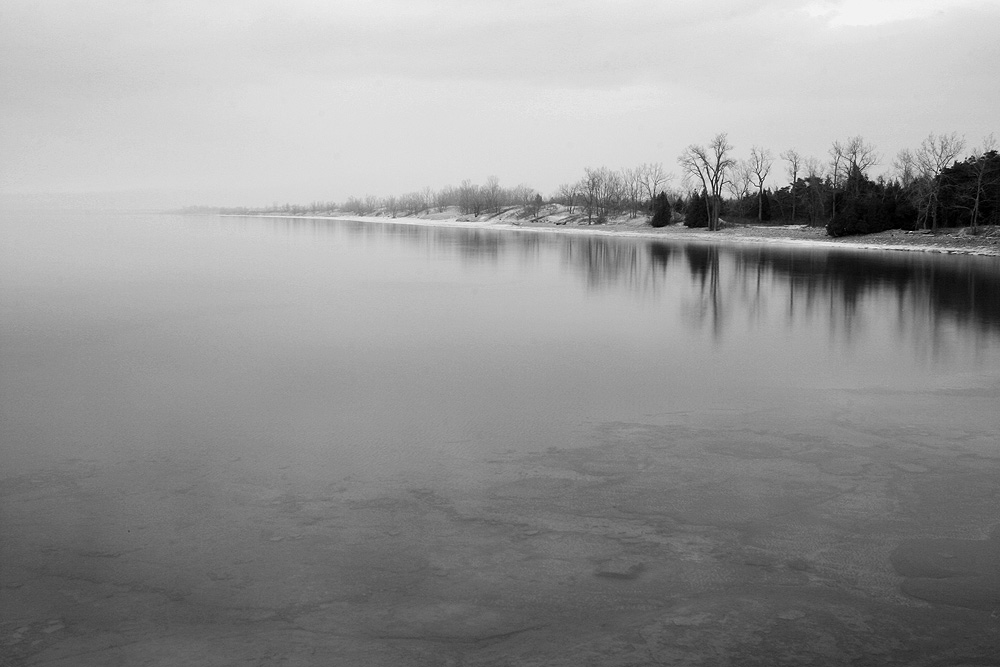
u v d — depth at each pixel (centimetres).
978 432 1103
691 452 1023
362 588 679
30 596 668
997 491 888
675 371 1499
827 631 616
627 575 701
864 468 962
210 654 585
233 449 1044
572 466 972
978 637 608
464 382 1412
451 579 693
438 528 795
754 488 898
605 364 1563
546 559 729
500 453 1022
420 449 1039
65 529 798
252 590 675
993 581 691
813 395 1314
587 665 573
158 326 1998
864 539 771
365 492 891
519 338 1850
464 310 2311
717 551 746
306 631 615
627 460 994
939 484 909
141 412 1221
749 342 1800
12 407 1246
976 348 1717
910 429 1120
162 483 923
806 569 712
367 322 2080
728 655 586
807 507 846
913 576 700
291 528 796
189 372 1486
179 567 717
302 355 1644
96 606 652
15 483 923
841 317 2175
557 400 1287
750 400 1283
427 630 616
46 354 1644
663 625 625
